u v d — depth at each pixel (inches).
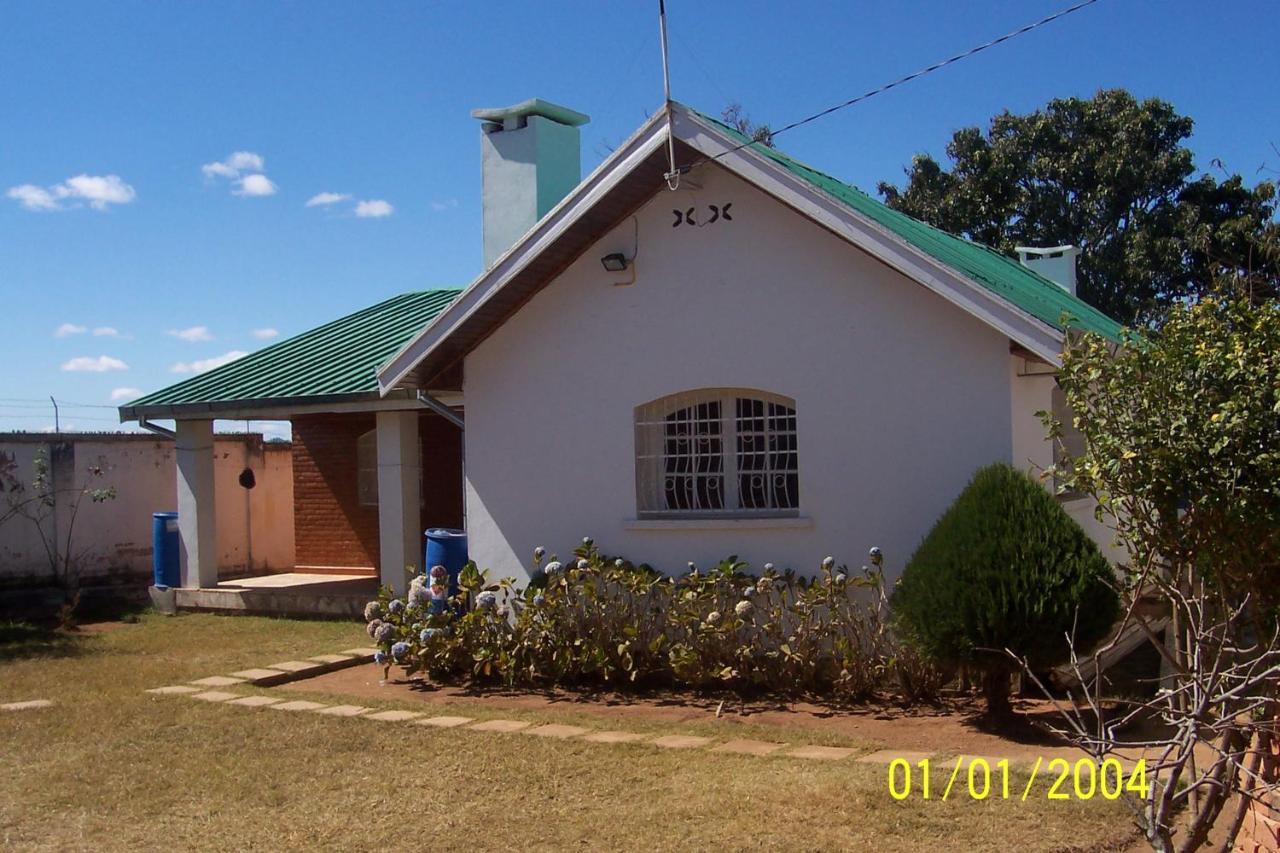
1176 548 184.7
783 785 270.2
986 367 371.2
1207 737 178.5
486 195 560.1
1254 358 175.0
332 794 278.8
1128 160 970.7
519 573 454.0
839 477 394.9
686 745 313.6
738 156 386.9
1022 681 361.1
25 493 663.1
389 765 302.0
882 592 365.1
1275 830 202.2
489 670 407.8
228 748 322.7
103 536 697.0
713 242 418.3
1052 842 231.1
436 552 483.2
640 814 254.8
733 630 378.3
